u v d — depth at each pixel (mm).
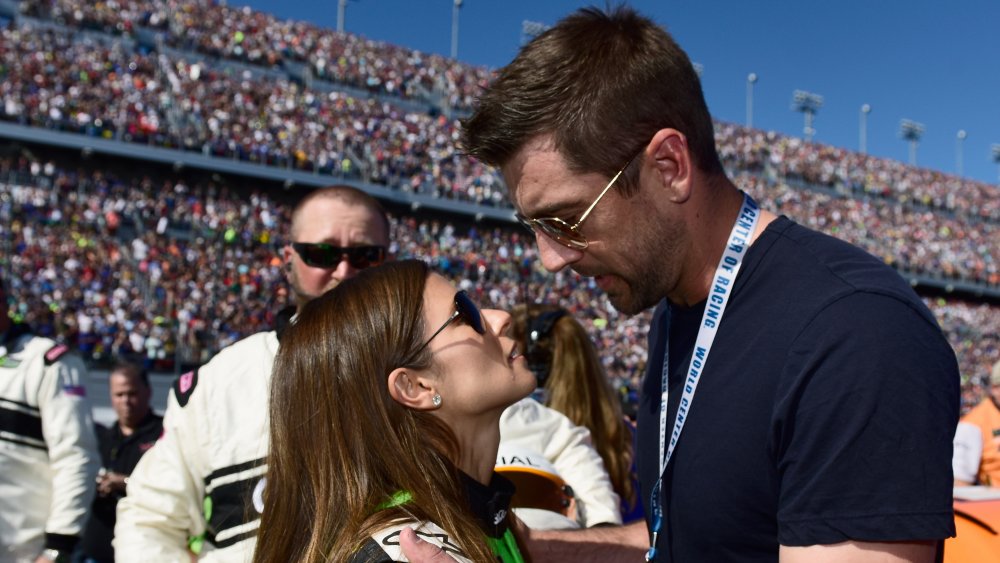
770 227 1318
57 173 19953
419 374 1231
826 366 1103
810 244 1263
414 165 25125
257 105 24266
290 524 1200
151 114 22125
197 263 18172
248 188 23109
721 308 1306
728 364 1271
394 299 1241
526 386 1336
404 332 1220
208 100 23484
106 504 3988
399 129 26172
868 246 29250
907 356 1057
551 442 2385
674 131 1234
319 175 23234
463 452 1303
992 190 37312
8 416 2875
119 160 21594
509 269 22500
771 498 1219
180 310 16266
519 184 1306
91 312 15539
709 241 1330
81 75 22016
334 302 1270
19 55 21625
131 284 16938
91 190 19766
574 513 2189
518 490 2053
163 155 21344
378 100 28875
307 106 25203
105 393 13797
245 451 1840
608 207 1254
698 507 1297
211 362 2012
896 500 1026
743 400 1231
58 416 2939
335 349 1212
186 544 1953
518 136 1265
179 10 27109
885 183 34406
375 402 1181
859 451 1050
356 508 1115
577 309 21312
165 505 1900
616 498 2402
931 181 36094
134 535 1888
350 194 2336
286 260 2486
